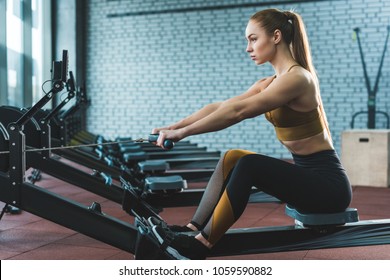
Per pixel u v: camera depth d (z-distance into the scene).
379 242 2.57
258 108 2.29
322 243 2.55
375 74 9.41
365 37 9.44
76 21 11.12
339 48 9.62
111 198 4.27
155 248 2.42
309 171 2.40
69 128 7.19
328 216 2.46
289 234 2.54
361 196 5.92
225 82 10.43
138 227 2.61
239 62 10.33
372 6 9.37
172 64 10.79
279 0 9.93
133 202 3.65
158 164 4.90
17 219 4.54
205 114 2.71
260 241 2.52
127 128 11.21
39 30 10.78
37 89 10.55
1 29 8.88
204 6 10.47
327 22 9.66
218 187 2.56
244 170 2.35
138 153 5.89
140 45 11.02
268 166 2.34
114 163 5.47
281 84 2.32
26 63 9.84
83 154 5.01
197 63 10.60
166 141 2.27
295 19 2.50
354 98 9.61
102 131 11.44
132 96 11.14
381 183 6.68
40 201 2.69
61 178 4.30
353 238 2.56
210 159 6.11
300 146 2.46
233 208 2.33
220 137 10.59
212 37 10.46
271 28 2.46
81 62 11.30
